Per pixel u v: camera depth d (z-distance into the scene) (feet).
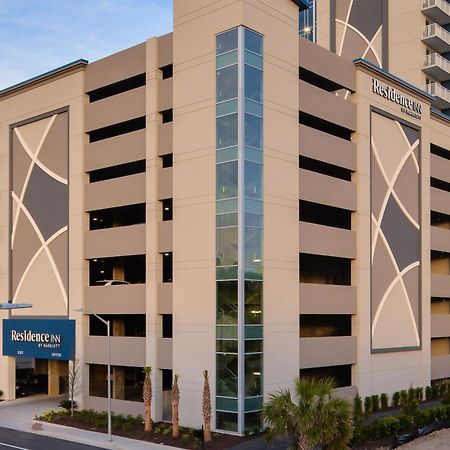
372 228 157.79
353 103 156.04
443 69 210.18
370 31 217.15
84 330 151.64
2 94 176.96
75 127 157.38
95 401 148.36
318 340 140.26
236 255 123.95
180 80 136.26
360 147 155.43
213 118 129.80
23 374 187.32
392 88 168.55
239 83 126.31
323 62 148.77
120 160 147.43
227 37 129.29
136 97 145.59
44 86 166.30
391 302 163.02
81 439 122.93
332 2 224.12
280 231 132.05
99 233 150.30
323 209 158.81
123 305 144.36
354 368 151.23
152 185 139.64
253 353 123.95
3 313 171.63
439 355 188.55
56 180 161.38
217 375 124.67
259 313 126.00
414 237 173.99
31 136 169.17
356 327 151.64
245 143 125.90
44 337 159.22
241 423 120.06
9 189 173.78
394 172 167.63
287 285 132.77
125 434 126.52
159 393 135.95
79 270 153.28
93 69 155.84
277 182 132.16
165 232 137.39
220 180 127.85
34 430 132.87
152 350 136.67
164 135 139.64
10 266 171.53
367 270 154.92
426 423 129.90
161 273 139.23
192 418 127.95
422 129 179.73
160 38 143.02
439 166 188.96
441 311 196.34
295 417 87.30
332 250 146.10
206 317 127.44
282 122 134.62
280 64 135.54
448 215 200.95
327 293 143.74
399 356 164.45
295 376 132.26
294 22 140.46
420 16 209.56
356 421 119.75
